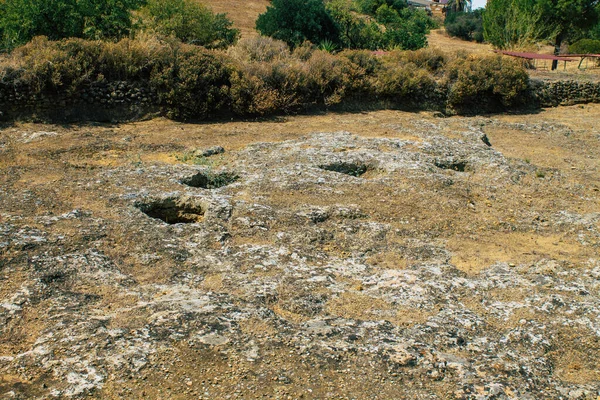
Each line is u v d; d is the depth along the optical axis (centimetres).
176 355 430
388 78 1772
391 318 511
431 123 1503
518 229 777
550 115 1858
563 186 987
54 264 574
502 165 1070
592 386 429
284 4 2634
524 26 3102
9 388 394
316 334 468
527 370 440
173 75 1472
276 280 573
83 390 391
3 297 514
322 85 1686
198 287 559
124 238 653
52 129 1262
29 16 1755
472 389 409
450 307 536
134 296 530
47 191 809
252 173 947
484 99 1898
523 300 559
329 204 812
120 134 1246
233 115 1529
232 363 425
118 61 1434
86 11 1858
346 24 3042
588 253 699
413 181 931
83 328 461
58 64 1327
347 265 632
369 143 1168
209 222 713
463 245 713
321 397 396
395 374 422
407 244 702
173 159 1049
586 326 510
